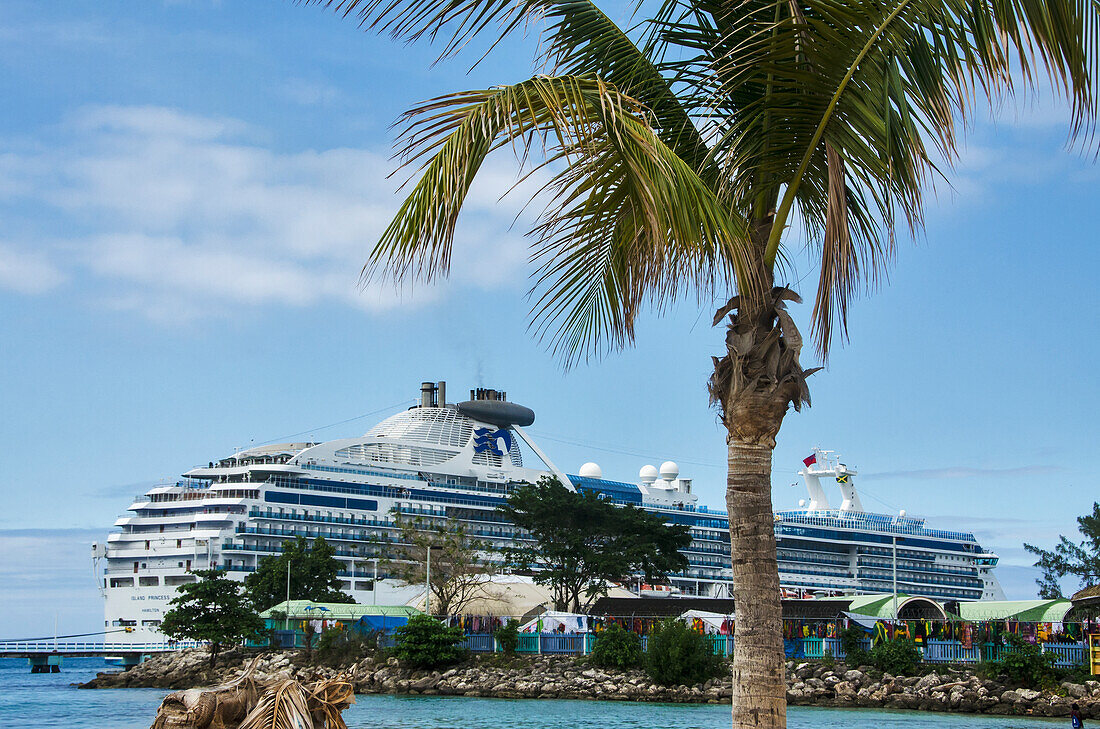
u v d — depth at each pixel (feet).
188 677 243.19
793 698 173.27
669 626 196.44
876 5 31.53
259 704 33.55
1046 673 163.53
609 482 419.95
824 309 34.40
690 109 37.58
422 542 268.82
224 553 304.71
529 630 230.89
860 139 33.60
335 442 341.82
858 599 233.96
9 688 252.62
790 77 33.50
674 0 37.24
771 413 35.55
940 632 190.60
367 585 326.03
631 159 29.37
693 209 29.55
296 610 258.57
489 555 346.33
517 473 383.86
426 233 29.63
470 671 211.61
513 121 30.19
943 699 160.97
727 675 189.37
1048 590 326.65
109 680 252.01
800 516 449.48
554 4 33.86
